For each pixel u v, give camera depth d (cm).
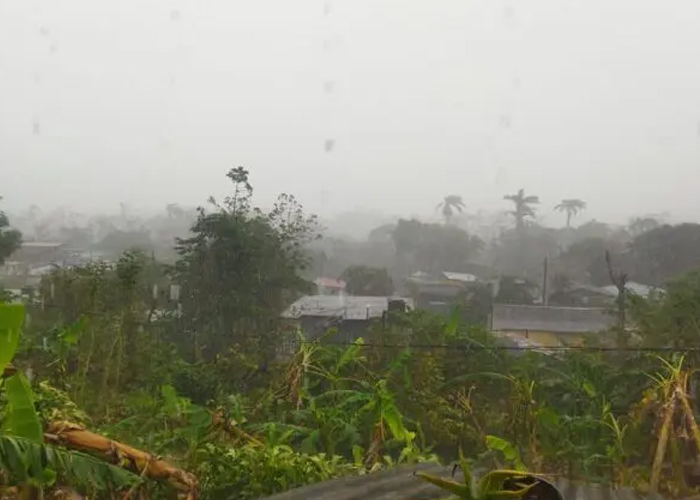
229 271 2203
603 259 4344
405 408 1454
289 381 1377
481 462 740
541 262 5559
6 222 2688
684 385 1127
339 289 4206
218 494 694
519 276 4712
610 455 1099
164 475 548
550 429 1191
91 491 579
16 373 531
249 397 1559
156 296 2080
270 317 2212
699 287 1758
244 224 2236
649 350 1473
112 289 1750
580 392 1512
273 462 712
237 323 2178
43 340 1274
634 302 1884
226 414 980
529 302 3875
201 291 2180
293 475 711
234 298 2167
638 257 4291
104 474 504
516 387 1405
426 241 5588
